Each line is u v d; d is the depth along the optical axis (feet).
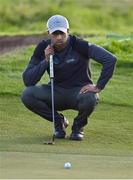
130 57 93.30
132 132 63.72
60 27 58.70
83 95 59.41
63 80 60.70
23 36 141.08
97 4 253.65
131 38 115.96
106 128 64.85
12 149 53.93
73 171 44.83
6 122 66.03
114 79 83.25
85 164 48.06
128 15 249.34
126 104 74.79
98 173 44.34
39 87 60.90
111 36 133.69
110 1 258.16
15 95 76.74
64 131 60.64
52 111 60.29
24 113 69.77
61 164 47.65
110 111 71.82
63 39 59.00
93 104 59.47
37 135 61.00
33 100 60.80
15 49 117.70
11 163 47.65
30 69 60.18
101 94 77.25
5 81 81.20
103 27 237.25
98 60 59.36
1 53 112.06
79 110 59.82
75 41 59.98
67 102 61.00
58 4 243.60
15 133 61.57
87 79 61.05
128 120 68.64
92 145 57.47
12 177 42.11
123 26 238.89
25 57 94.58
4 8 229.45
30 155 51.37
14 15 225.97
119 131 63.87
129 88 80.28
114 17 245.65
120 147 57.11
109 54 59.31
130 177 43.19
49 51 59.11
